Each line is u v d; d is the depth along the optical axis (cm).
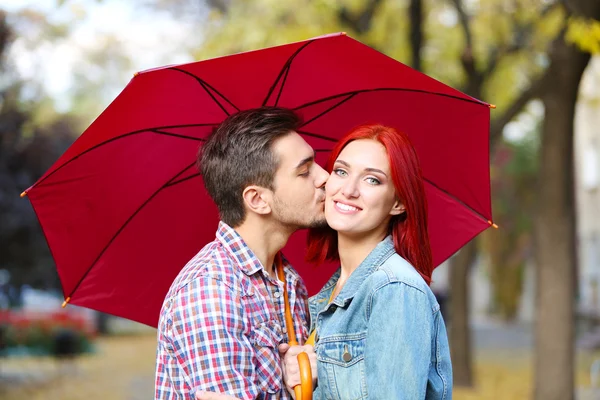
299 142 262
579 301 2558
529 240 2803
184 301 239
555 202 820
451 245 319
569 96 805
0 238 1833
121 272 305
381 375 231
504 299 2997
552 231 823
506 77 1166
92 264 299
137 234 302
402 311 234
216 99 271
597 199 2514
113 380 1312
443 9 1130
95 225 290
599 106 1339
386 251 255
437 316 244
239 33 848
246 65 255
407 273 242
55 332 1653
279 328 256
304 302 282
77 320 1748
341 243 266
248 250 254
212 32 941
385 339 234
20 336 1641
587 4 668
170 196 301
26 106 1688
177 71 249
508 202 2823
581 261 2675
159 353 249
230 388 232
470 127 287
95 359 1658
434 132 295
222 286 242
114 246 300
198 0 1152
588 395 1078
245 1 858
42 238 1897
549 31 959
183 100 267
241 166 258
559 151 816
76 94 2138
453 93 269
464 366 1172
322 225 269
